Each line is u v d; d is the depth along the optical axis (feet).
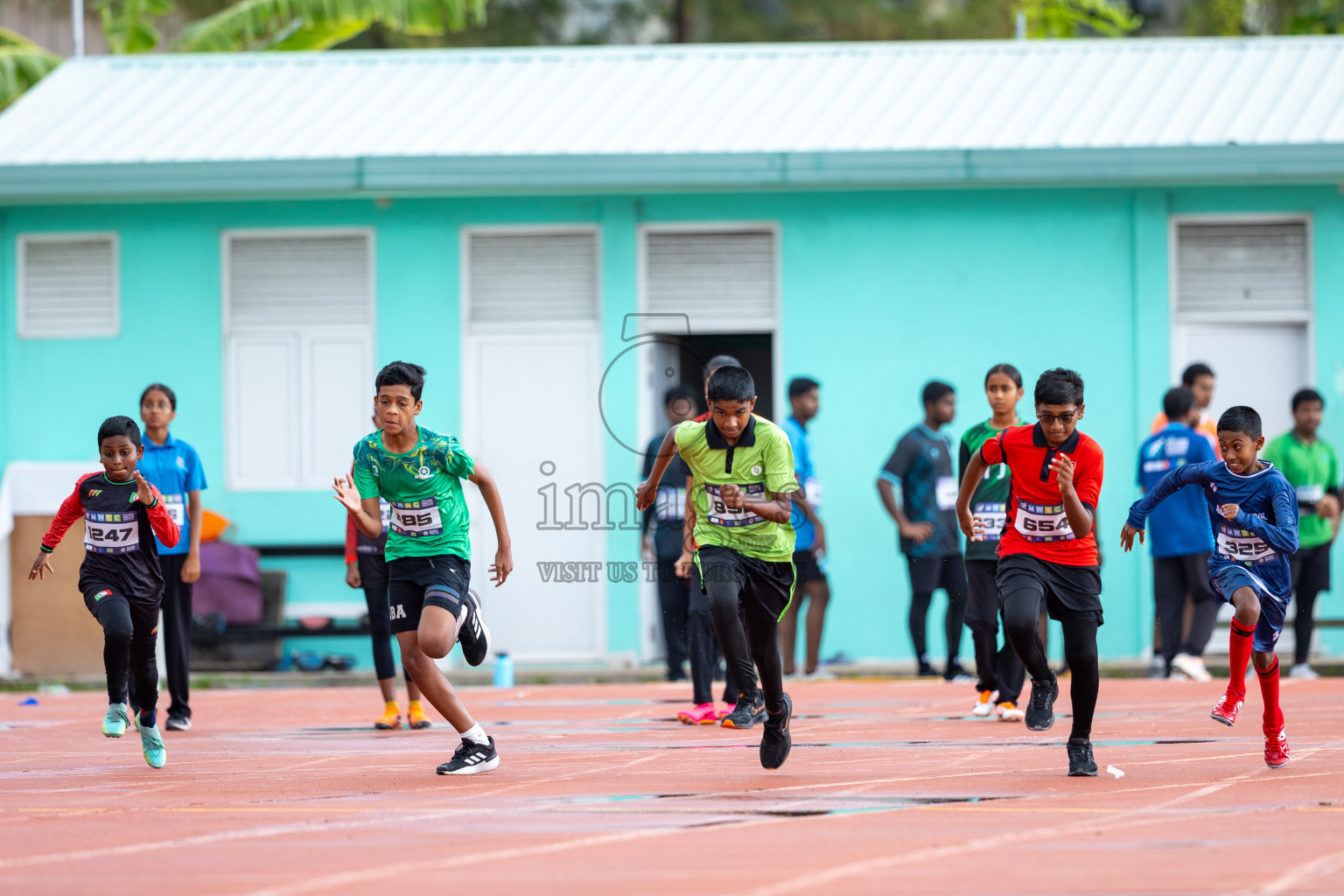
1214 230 165.89
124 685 86.89
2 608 156.87
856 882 52.65
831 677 149.28
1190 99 172.04
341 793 75.87
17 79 222.89
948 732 100.17
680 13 379.35
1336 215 164.25
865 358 165.68
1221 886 51.72
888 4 404.77
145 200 167.43
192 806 72.54
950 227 165.68
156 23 326.03
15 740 104.37
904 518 140.36
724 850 58.70
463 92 183.83
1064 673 142.61
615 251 165.89
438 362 167.22
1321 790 73.05
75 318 170.40
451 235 167.43
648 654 163.53
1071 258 165.17
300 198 167.43
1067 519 75.56
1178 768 80.69
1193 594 138.62
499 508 82.69
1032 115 170.19
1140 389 163.94
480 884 53.16
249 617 161.79
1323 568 143.95
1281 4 321.32
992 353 165.17
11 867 57.41
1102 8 298.35
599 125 172.14
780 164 158.40
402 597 81.15
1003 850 58.18
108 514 88.02
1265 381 165.89
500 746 95.96
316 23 226.58
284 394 168.86
